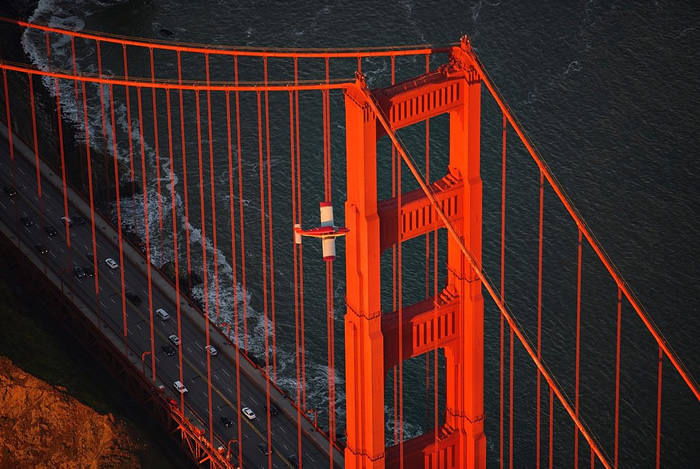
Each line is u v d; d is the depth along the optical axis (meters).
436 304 133.25
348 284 128.25
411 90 124.50
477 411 138.12
